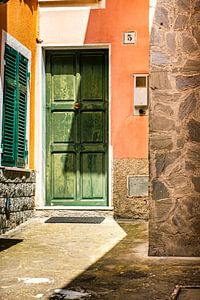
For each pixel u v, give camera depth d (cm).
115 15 799
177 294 380
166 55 532
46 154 816
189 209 523
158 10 535
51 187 815
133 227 698
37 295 385
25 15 753
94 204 804
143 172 775
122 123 787
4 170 648
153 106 530
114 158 783
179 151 526
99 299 373
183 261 499
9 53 687
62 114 819
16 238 624
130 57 793
